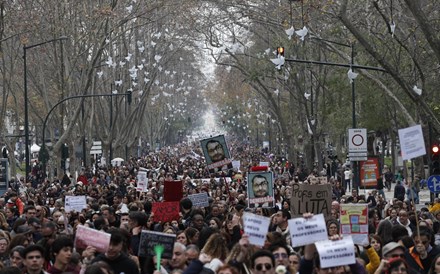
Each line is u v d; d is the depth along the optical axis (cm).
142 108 9694
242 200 2914
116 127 9244
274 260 1267
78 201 2778
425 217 2452
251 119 13838
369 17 4919
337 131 7225
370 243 1741
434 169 3469
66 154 6284
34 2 6500
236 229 1995
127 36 8394
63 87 6175
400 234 1817
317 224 1274
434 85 4666
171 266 1595
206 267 1348
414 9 2833
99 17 5981
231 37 7538
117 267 1517
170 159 10000
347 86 6225
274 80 7738
